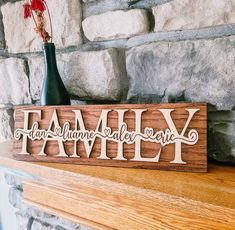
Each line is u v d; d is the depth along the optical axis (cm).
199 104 53
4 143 86
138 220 55
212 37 56
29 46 83
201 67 58
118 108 60
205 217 43
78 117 63
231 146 58
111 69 69
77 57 74
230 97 56
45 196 76
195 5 57
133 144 58
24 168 67
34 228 100
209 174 53
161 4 60
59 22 75
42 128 66
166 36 62
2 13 87
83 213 67
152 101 65
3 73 92
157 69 63
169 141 55
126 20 65
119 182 51
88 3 70
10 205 112
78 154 63
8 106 94
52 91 69
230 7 53
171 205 46
